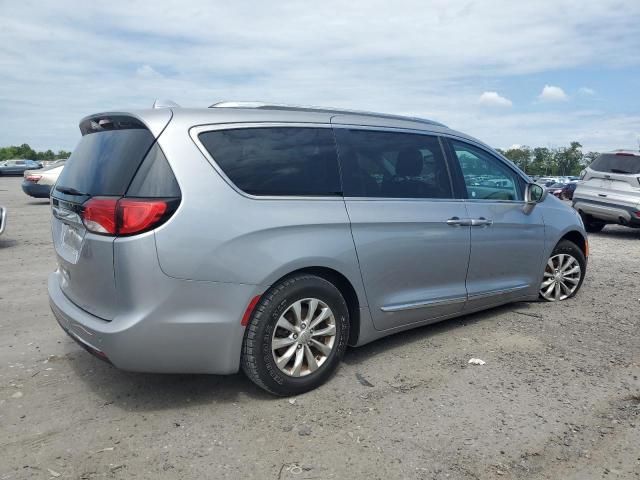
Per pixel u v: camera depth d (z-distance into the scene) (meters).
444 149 4.61
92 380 3.77
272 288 3.38
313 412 3.33
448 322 5.09
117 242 3.02
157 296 3.02
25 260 8.38
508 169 5.18
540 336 4.70
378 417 3.27
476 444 2.98
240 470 2.73
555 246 5.61
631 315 5.36
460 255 4.51
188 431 3.10
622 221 11.26
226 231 3.18
